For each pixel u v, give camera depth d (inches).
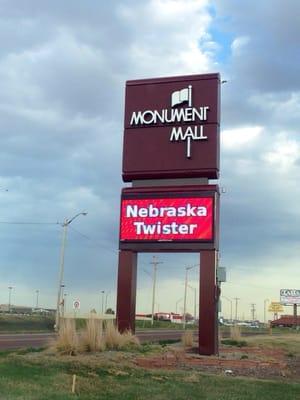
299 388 605.6
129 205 1020.5
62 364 617.6
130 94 1061.8
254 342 1381.6
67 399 427.2
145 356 805.9
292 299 5260.8
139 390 511.2
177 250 987.3
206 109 1019.9
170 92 1042.1
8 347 974.4
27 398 410.0
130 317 992.9
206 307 950.4
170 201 1000.2
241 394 534.0
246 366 828.6
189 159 1013.8
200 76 1032.8
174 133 1026.7
